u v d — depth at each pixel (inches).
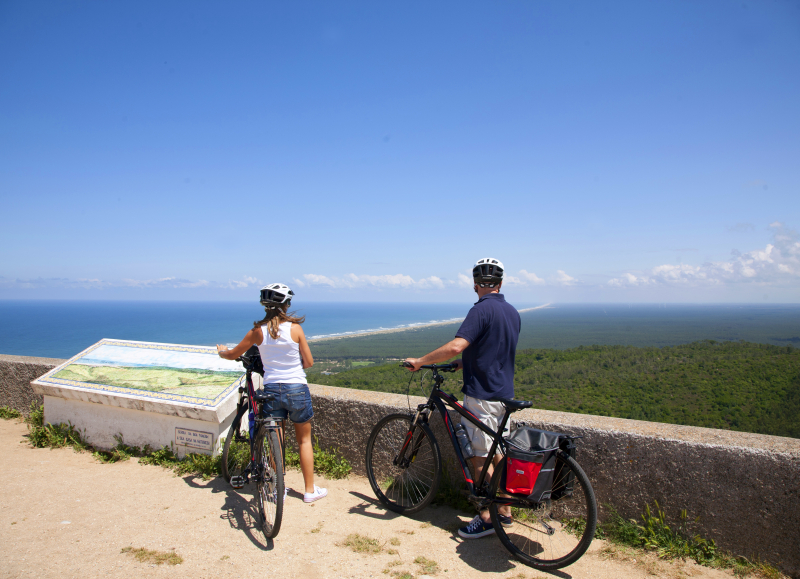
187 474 149.0
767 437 108.7
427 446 134.2
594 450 117.5
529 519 119.3
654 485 110.9
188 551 103.0
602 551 107.7
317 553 104.0
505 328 113.3
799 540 97.0
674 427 117.7
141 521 116.9
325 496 135.8
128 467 153.9
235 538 109.9
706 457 105.5
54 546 103.0
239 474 143.7
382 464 145.1
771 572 98.3
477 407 114.4
